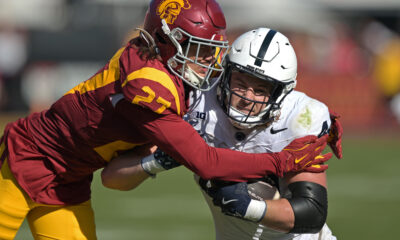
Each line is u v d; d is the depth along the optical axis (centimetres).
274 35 1076
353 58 5141
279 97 1081
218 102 1114
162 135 1006
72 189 1155
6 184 1130
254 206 1027
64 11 5444
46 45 5019
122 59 1045
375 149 3888
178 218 2184
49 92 5022
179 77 1052
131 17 5216
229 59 1077
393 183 2828
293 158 1033
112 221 2150
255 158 1027
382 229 2034
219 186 1041
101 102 1060
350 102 4788
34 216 1161
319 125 1091
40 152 1123
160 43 1070
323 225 1109
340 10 5319
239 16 5169
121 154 1129
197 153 1010
